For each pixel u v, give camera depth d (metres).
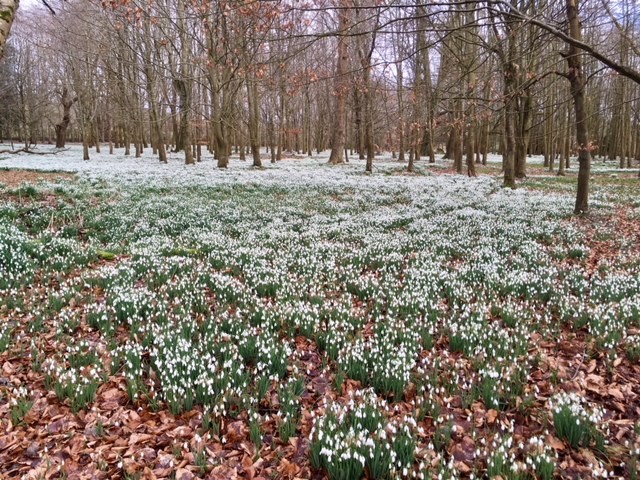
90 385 3.95
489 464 2.97
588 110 34.59
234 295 6.40
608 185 23.55
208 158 41.41
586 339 5.13
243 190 19.12
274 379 4.29
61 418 3.76
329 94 43.62
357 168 31.81
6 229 8.71
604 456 3.29
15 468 3.22
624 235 10.95
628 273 7.52
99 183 19.08
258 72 11.58
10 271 6.73
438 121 15.88
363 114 31.27
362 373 4.28
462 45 16.53
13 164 27.84
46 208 12.30
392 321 5.34
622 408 3.89
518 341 4.86
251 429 3.47
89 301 6.00
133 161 34.81
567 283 6.72
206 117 25.78
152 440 3.52
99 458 3.23
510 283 6.68
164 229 11.21
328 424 3.31
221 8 6.88
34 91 46.09
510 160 21.28
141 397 4.04
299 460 3.32
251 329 5.15
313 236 10.81
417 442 3.27
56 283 6.86
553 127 32.06
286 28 8.42
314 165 34.16
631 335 5.09
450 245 9.50
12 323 5.33
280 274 7.39
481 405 3.93
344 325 5.38
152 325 5.12
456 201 16.66
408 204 16.38
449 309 6.26
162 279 6.99
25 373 4.43
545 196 18.14
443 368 4.59
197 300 6.20
